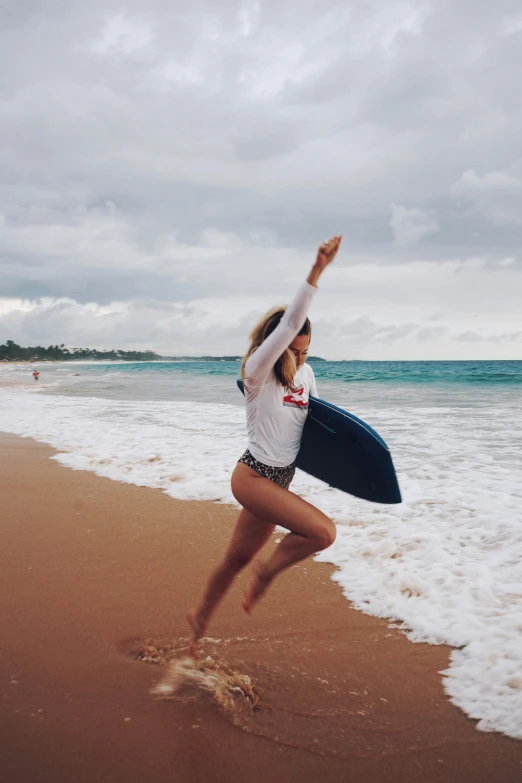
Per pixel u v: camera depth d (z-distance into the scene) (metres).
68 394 21.31
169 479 7.08
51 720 2.56
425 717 2.63
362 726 2.57
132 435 10.33
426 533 4.95
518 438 9.49
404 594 3.90
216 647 3.28
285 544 2.76
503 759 2.36
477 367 57.16
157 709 2.66
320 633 3.44
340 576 4.26
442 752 2.40
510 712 2.64
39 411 14.70
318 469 3.10
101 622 3.52
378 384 25.73
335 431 2.91
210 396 20.06
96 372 52.62
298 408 2.81
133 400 18.31
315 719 2.62
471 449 8.55
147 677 2.93
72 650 3.19
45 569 4.34
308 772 2.29
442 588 3.91
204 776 2.25
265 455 2.78
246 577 4.30
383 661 3.12
